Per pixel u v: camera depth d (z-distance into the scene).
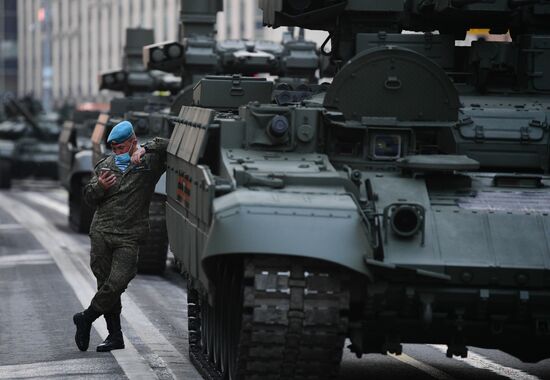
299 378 28.03
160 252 56.53
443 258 28.03
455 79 37.97
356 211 26.88
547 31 37.97
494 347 30.27
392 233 28.27
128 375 32.06
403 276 27.83
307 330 27.03
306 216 26.61
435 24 39.53
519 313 28.41
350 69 31.97
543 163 34.00
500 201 29.70
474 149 33.97
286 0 37.69
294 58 71.81
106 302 35.12
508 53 36.91
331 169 29.30
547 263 28.11
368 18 38.12
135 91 88.69
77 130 82.31
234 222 26.52
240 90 38.06
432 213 29.06
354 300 27.94
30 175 134.12
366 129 30.97
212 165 31.66
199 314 36.72
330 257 26.27
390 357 37.41
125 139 34.91
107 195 34.94
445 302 28.22
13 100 132.88
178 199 34.53
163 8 195.25
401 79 32.00
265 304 26.83
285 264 27.02
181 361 34.47
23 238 74.44
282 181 28.16
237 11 169.12
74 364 33.62
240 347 27.45
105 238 34.84
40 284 51.59
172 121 37.06
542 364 36.25
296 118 30.50
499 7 37.66
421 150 32.81
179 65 70.44
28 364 33.81
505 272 27.97
